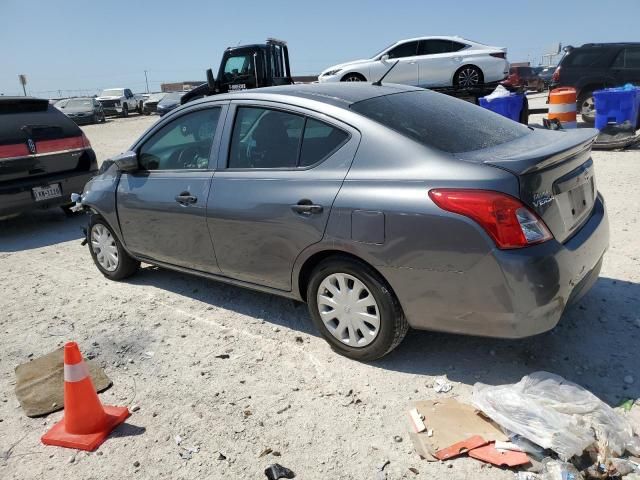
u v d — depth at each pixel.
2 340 4.24
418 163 3.06
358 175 3.24
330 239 3.30
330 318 3.55
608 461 2.47
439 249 2.91
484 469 2.56
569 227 3.11
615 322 3.79
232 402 3.22
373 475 2.59
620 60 13.09
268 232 3.64
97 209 5.01
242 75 15.33
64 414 3.07
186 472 2.69
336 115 3.43
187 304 4.65
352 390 3.24
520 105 11.85
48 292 5.20
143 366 3.70
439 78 15.00
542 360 3.41
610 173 8.24
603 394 3.05
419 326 3.17
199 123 4.23
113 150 15.28
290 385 3.34
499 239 2.77
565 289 2.92
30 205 7.14
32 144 7.14
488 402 2.88
